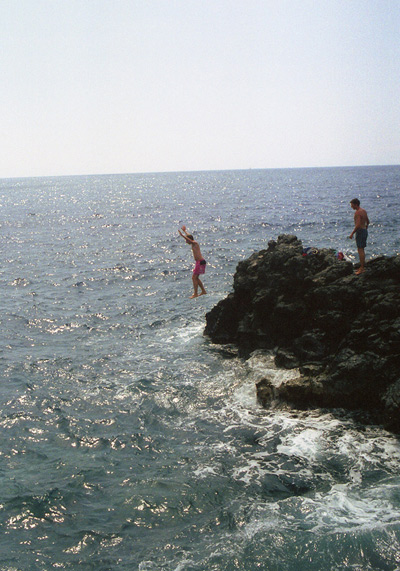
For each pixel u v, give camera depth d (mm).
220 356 16656
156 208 83062
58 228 58031
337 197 88500
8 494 9539
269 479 9773
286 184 152750
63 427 12195
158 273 30344
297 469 10078
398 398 11219
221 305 18297
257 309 16703
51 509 9117
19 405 13359
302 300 15602
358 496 9078
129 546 8133
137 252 38906
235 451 10867
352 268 15688
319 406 12531
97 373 15492
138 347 17766
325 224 50875
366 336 12984
